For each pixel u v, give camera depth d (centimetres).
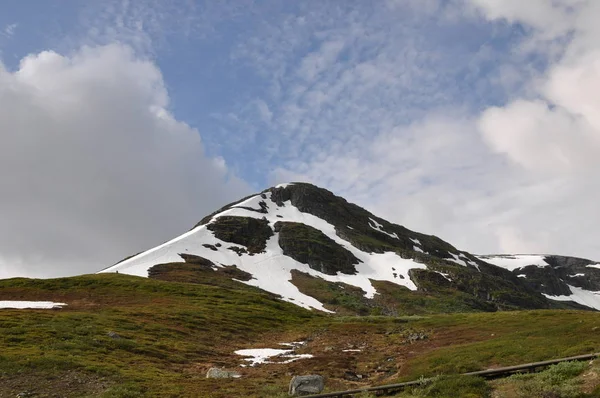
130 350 5331
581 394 2166
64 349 4794
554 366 2686
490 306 19312
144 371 4400
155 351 5506
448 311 16750
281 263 19562
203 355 5875
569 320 6569
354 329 8700
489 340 5131
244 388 3747
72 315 6881
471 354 4212
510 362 3672
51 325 5944
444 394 2512
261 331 8406
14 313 6725
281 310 11038
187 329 7394
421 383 2802
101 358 4675
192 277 15212
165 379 4075
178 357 5469
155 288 11288
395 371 4500
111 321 6869
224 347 6694
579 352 3475
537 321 6812
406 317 10356
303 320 10119
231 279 16225
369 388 2894
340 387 3725
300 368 4962
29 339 5022
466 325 7581
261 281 17112
